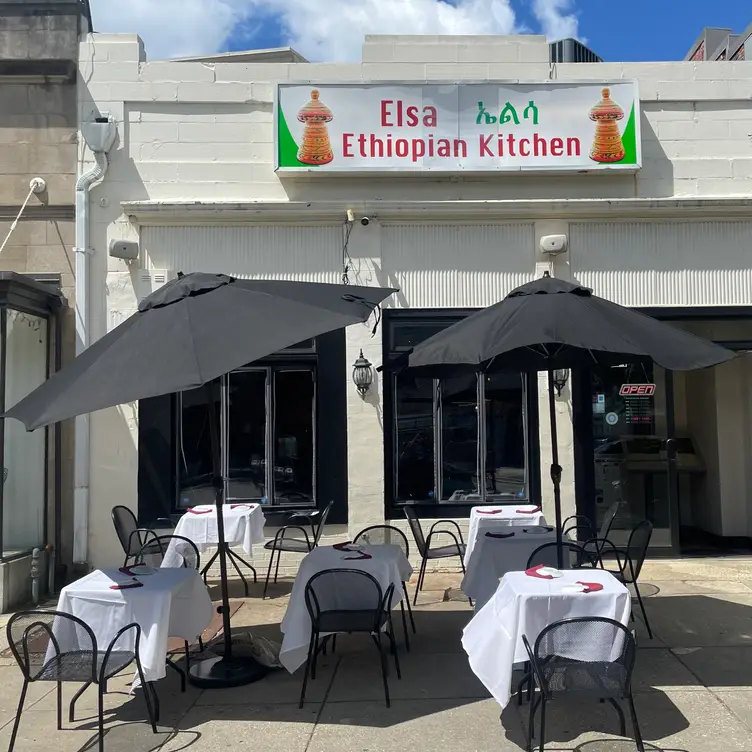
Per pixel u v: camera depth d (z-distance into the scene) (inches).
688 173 323.0
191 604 190.7
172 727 165.5
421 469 317.7
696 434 386.6
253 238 316.8
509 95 318.7
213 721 168.1
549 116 317.7
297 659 185.2
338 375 314.2
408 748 152.7
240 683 189.0
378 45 324.8
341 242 317.4
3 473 272.4
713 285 318.3
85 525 305.9
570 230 319.0
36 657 167.6
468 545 272.2
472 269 318.0
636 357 212.2
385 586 192.1
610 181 322.3
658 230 319.9
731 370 361.1
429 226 319.0
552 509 312.8
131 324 183.8
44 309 302.0
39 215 314.3
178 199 318.0
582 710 167.9
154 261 315.3
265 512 312.0
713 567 309.4
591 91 318.0
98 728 163.6
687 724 160.1
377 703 176.1
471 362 165.8
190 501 314.7
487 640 159.0
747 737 153.8
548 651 147.6
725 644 211.8
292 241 317.1
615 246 319.0
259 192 320.5
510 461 318.0
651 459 326.3
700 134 323.9
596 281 318.0
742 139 324.5
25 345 294.2
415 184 321.7
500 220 318.3
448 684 187.0
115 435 309.6
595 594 153.0
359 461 310.2
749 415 354.0
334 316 173.8
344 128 316.5
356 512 309.4
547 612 151.8
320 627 178.1
